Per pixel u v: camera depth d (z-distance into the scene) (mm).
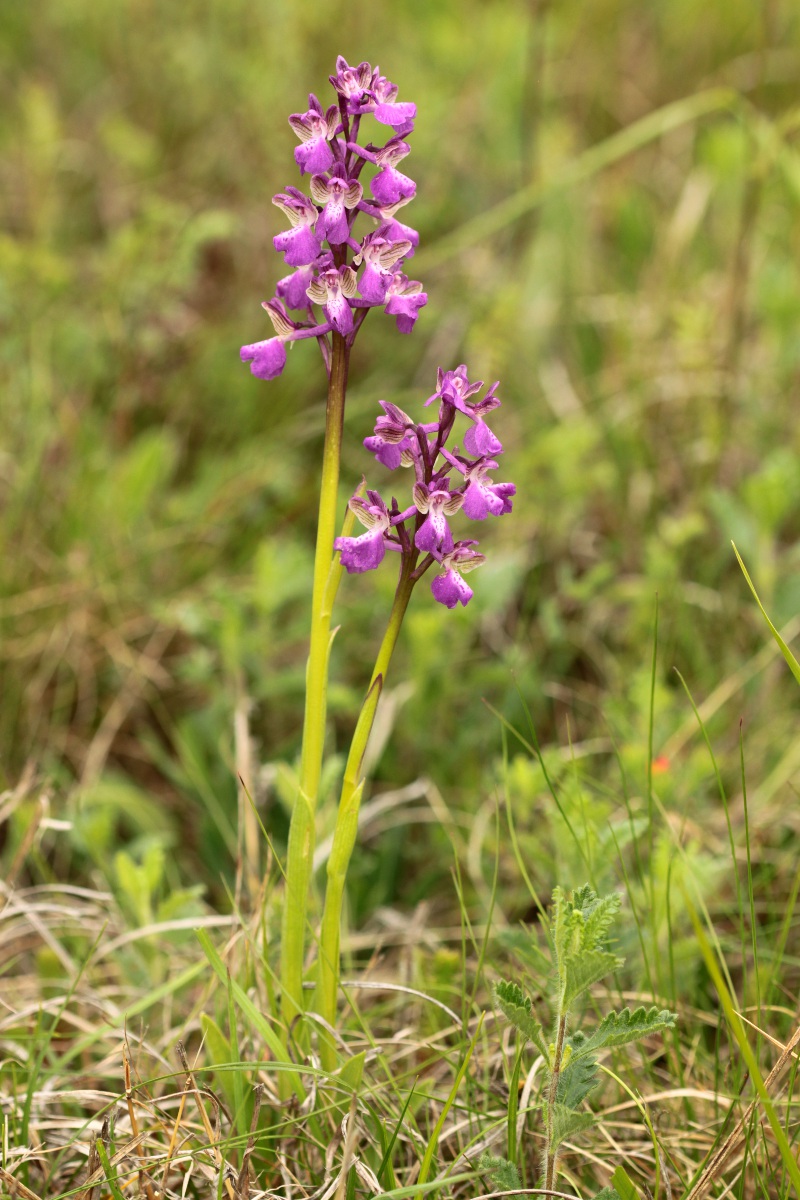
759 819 978
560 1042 763
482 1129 821
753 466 1252
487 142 1561
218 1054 807
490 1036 863
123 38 1709
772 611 1076
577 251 1508
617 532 1221
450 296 1441
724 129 1424
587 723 1056
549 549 1177
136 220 1457
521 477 1193
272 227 1493
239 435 1334
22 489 1151
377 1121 798
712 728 1026
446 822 995
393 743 1052
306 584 1065
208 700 1114
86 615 1103
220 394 1359
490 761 1037
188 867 1018
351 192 765
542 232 1497
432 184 1535
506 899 960
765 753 1020
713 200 1536
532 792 935
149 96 1679
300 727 1074
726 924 947
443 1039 879
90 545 1148
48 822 926
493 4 1753
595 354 1409
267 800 1014
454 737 1060
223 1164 785
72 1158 833
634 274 1499
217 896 1001
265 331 1391
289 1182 802
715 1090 823
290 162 1515
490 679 1043
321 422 1322
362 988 899
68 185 1588
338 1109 817
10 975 938
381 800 998
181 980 855
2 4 1774
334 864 792
